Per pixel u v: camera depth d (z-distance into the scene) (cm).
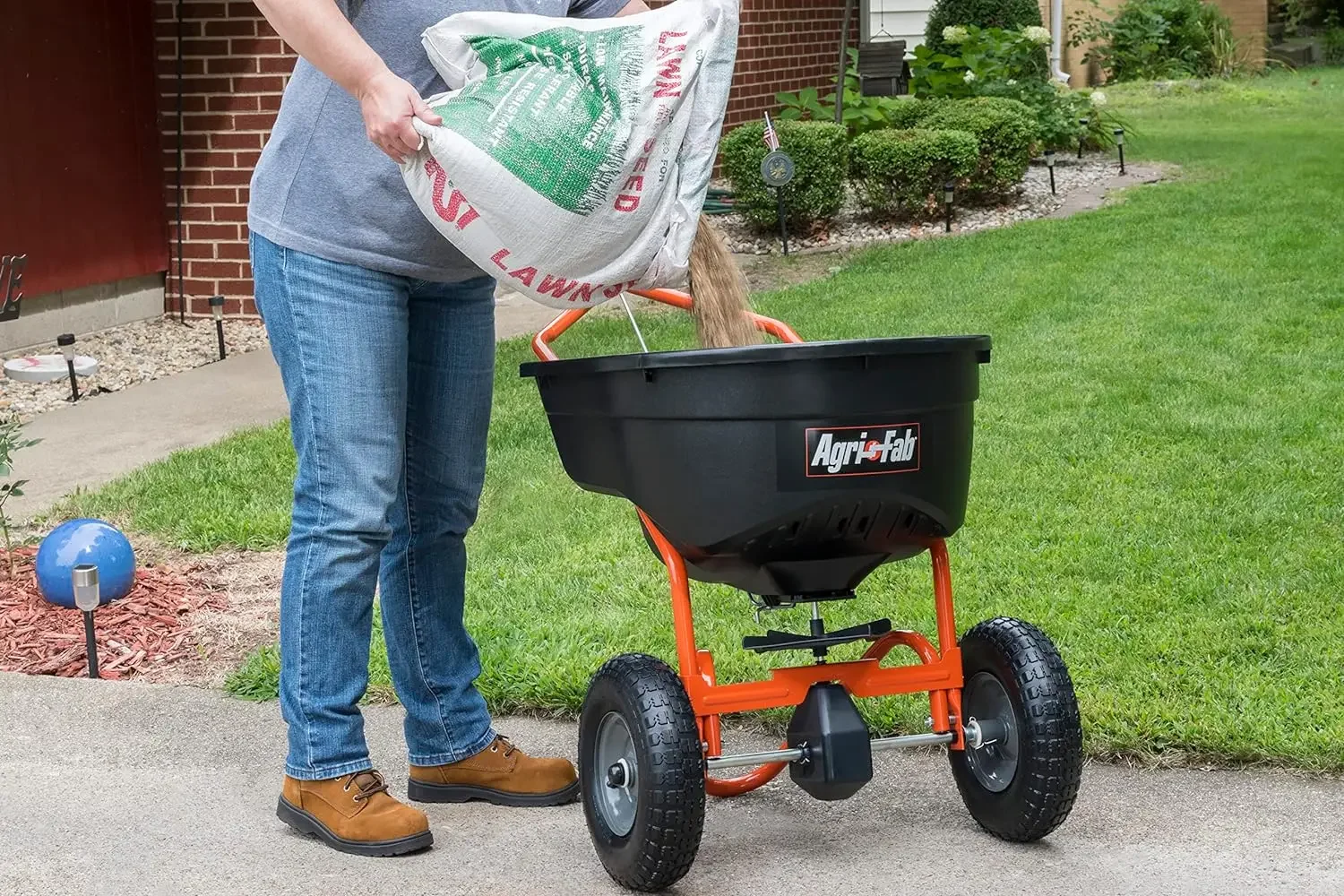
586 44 270
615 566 478
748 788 317
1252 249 938
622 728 287
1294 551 464
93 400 740
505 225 268
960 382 268
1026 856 294
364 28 280
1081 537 484
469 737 328
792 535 265
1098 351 720
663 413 263
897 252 1016
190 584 488
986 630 295
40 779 340
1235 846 297
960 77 1377
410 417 314
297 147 287
